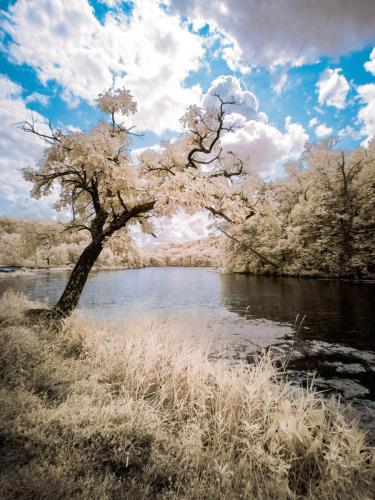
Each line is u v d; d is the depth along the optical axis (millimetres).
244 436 2645
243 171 7891
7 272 37594
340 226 26969
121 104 8383
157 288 25328
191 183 5809
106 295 20328
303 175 33156
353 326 9523
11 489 1560
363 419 3855
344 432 2459
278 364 6273
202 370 3877
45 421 2258
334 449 2211
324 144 30109
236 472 2092
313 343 7891
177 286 26891
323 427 2654
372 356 6770
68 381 3361
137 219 8836
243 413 2924
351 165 28359
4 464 1784
